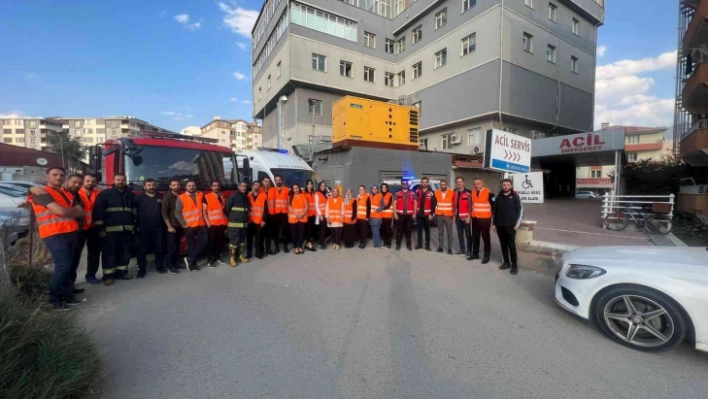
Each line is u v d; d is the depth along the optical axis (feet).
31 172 105.40
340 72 92.99
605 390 9.00
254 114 121.39
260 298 15.74
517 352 10.91
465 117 80.74
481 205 22.58
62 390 7.86
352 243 28.12
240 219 21.94
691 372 9.87
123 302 15.26
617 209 33.73
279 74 92.48
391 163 50.88
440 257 24.44
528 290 17.13
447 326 12.78
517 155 26.94
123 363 10.14
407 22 97.04
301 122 88.53
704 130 40.57
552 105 83.97
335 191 27.58
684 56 53.36
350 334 12.06
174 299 15.65
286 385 9.07
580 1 89.10
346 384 9.12
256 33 117.91
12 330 8.30
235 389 8.90
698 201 37.70
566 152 57.41
